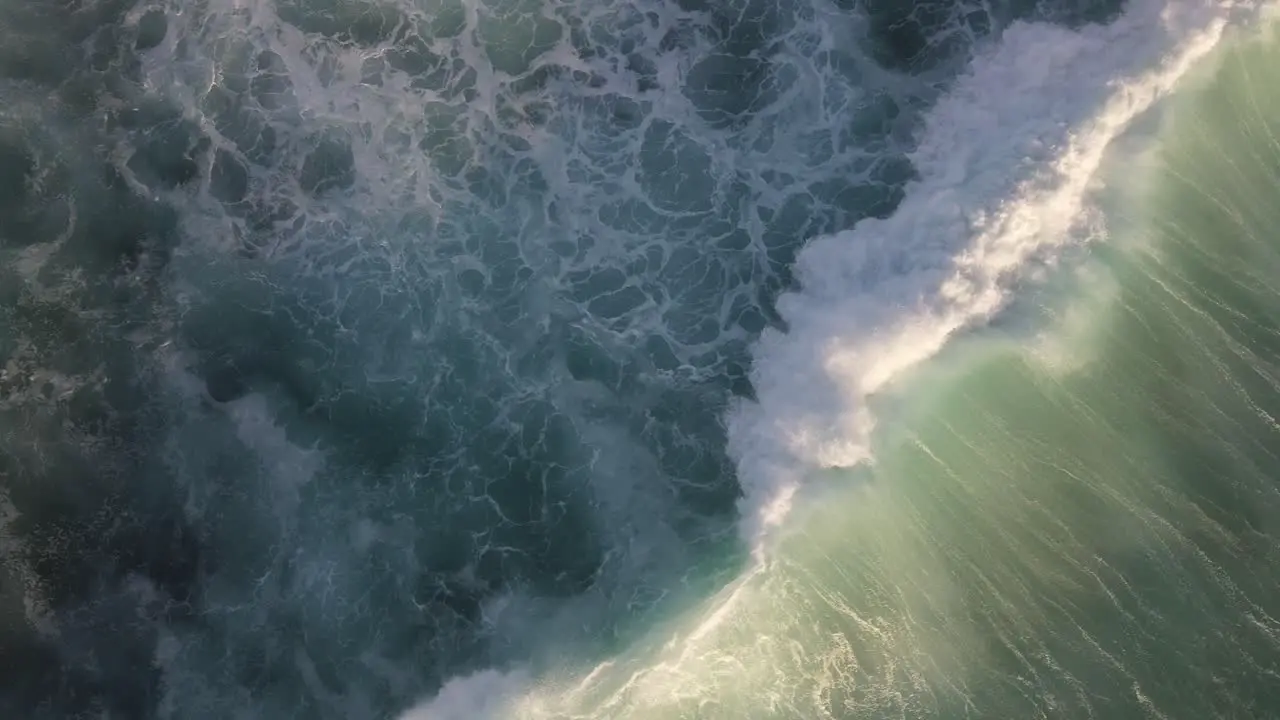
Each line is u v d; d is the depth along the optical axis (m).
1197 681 24.73
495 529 26.39
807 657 24.94
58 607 26.34
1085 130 28.00
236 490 27.00
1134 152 28.14
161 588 26.42
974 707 24.77
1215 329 27.22
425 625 25.67
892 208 28.12
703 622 25.08
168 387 27.72
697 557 25.73
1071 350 26.97
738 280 28.06
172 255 28.59
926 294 27.02
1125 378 26.91
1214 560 25.56
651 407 27.17
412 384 27.72
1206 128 28.45
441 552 26.28
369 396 27.64
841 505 25.94
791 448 26.33
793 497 25.97
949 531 25.91
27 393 27.59
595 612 25.48
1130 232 27.67
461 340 27.97
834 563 25.52
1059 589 25.52
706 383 27.27
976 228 27.36
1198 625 25.11
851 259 27.75
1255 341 27.19
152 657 25.94
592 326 27.92
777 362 27.20
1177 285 27.48
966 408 26.69
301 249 28.64
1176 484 26.20
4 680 25.92
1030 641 25.17
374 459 27.14
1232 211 27.98
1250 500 26.02
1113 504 26.11
